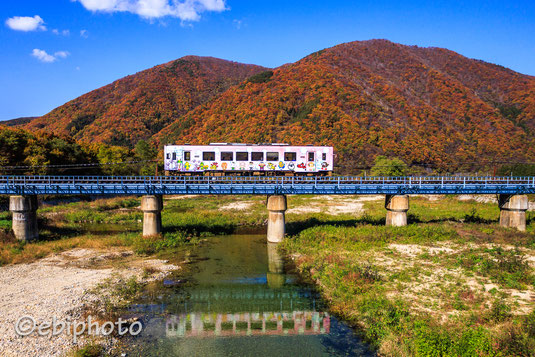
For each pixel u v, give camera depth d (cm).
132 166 8456
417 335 1605
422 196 6888
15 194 3481
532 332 1542
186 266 2944
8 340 1638
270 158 4256
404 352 1521
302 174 4356
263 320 1981
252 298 2278
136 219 5075
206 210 5741
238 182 4288
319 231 3838
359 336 1783
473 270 2533
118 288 2372
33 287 2333
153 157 9775
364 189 3853
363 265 2658
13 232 3503
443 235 3562
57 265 2852
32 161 5706
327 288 2375
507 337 1505
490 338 1528
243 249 3512
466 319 1766
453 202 6303
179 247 3562
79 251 3275
